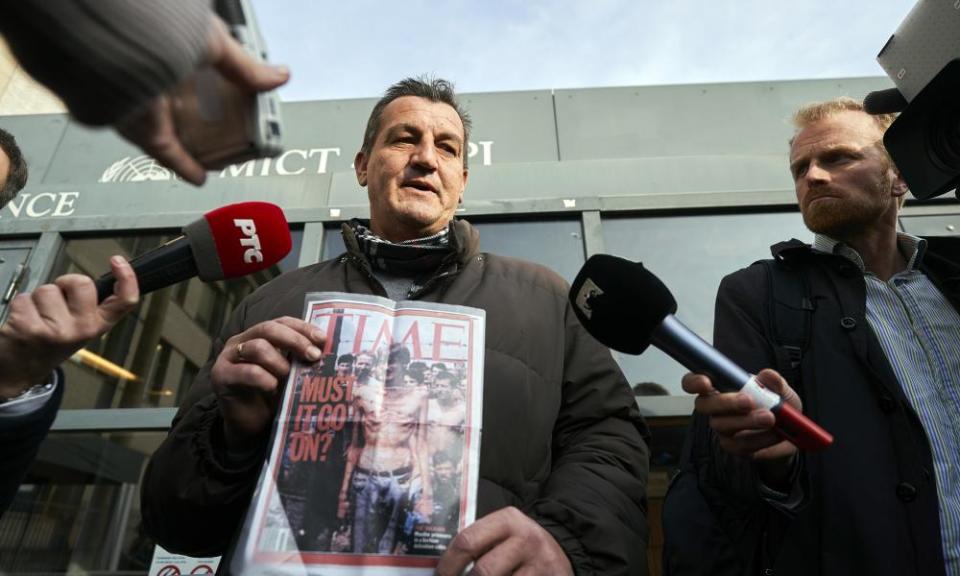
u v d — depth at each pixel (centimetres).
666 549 114
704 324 227
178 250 98
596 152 266
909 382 113
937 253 138
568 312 132
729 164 253
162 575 197
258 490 72
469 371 84
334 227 249
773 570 99
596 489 95
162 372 246
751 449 86
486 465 98
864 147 137
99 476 222
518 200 245
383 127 154
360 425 77
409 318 87
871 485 98
